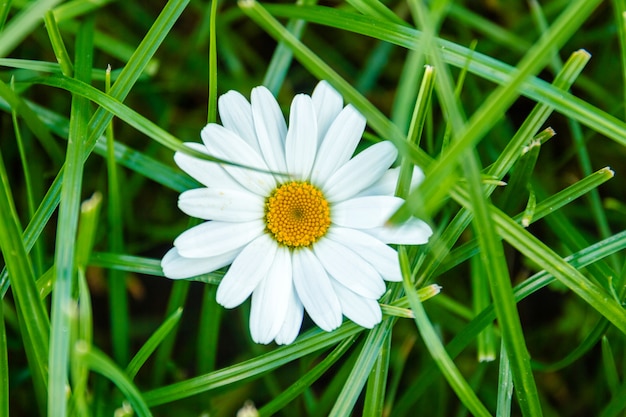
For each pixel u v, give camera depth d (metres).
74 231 0.27
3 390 0.28
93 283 0.33
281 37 0.27
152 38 0.29
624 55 0.29
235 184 0.27
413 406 0.32
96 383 0.29
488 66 0.29
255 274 0.27
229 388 0.31
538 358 0.33
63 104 0.33
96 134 0.28
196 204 0.27
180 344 0.33
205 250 0.27
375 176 0.28
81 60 0.30
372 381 0.28
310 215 0.27
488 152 0.32
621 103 0.32
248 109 0.28
